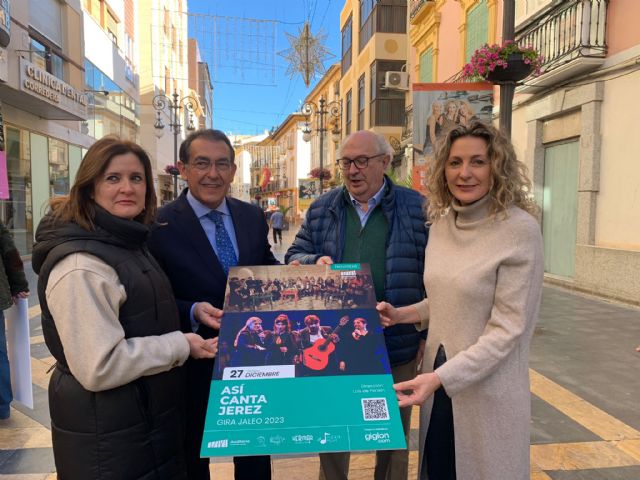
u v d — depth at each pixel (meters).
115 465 1.39
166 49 29.72
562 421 3.08
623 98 6.45
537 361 4.21
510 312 1.48
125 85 19.56
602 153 6.86
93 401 1.38
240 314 1.59
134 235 1.49
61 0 12.05
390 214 2.19
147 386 1.47
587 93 6.98
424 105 5.32
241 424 1.28
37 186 11.33
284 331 1.53
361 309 1.63
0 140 5.86
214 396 1.35
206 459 2.03
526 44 8.20
